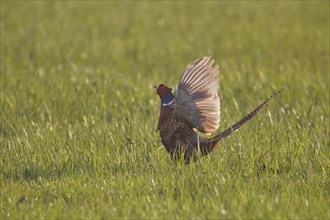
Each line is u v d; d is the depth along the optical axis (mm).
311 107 25406
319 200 16719
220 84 30453
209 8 58688
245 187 17328
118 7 59438
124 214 15898
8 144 21859
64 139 21922
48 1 62281
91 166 19391
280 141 21234
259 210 15945
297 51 40312
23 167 19547
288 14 54750
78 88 30031
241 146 20594
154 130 22719
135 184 17781
